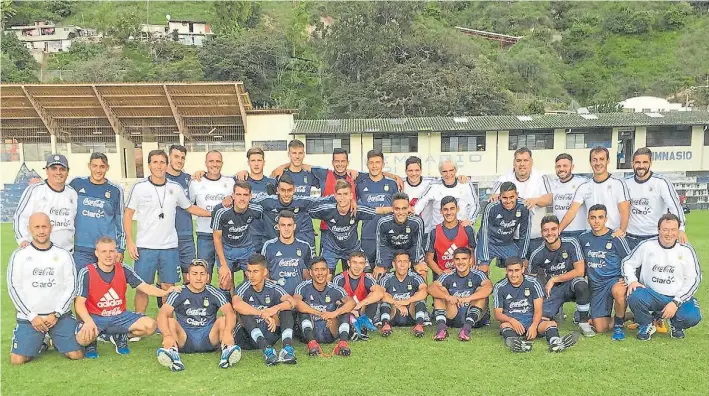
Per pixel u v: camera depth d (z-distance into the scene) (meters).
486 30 64.88
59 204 5.62
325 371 4.69
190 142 26.56
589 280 5.93
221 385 4.40
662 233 5.46
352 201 6.37
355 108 36.72
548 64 54.44
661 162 25.92
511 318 5.55
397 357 5.04
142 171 27.88
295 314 5.58
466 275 5.98
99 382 4.52
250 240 6.44
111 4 67.88
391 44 38.56
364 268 6.17
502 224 6.46
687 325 5.50
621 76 54.56
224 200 6.19
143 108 24.78
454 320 5.98
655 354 5.05
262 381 4.48
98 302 5.23
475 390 4.24
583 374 4.56
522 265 5.59
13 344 4.99
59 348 5.10
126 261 10.89
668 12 61.28
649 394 4.14
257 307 5.39
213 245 6.79
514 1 69.12
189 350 5.25
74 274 5.13
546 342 5.43
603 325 5.79
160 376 4.64
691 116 26.12
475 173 25.86
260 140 26.00
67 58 49.94
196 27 59.06
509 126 25.27
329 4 60.22
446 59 38.84
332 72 40.44
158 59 47.94
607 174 6.27
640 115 26.56
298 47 49.44
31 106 24.14
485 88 35.22
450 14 67.38
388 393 4.18
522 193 6.69
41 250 5.02
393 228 6.34
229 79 42.12
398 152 25.95
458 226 6.47
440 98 34.09
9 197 23.58
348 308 5.47
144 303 6.03
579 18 65.25
